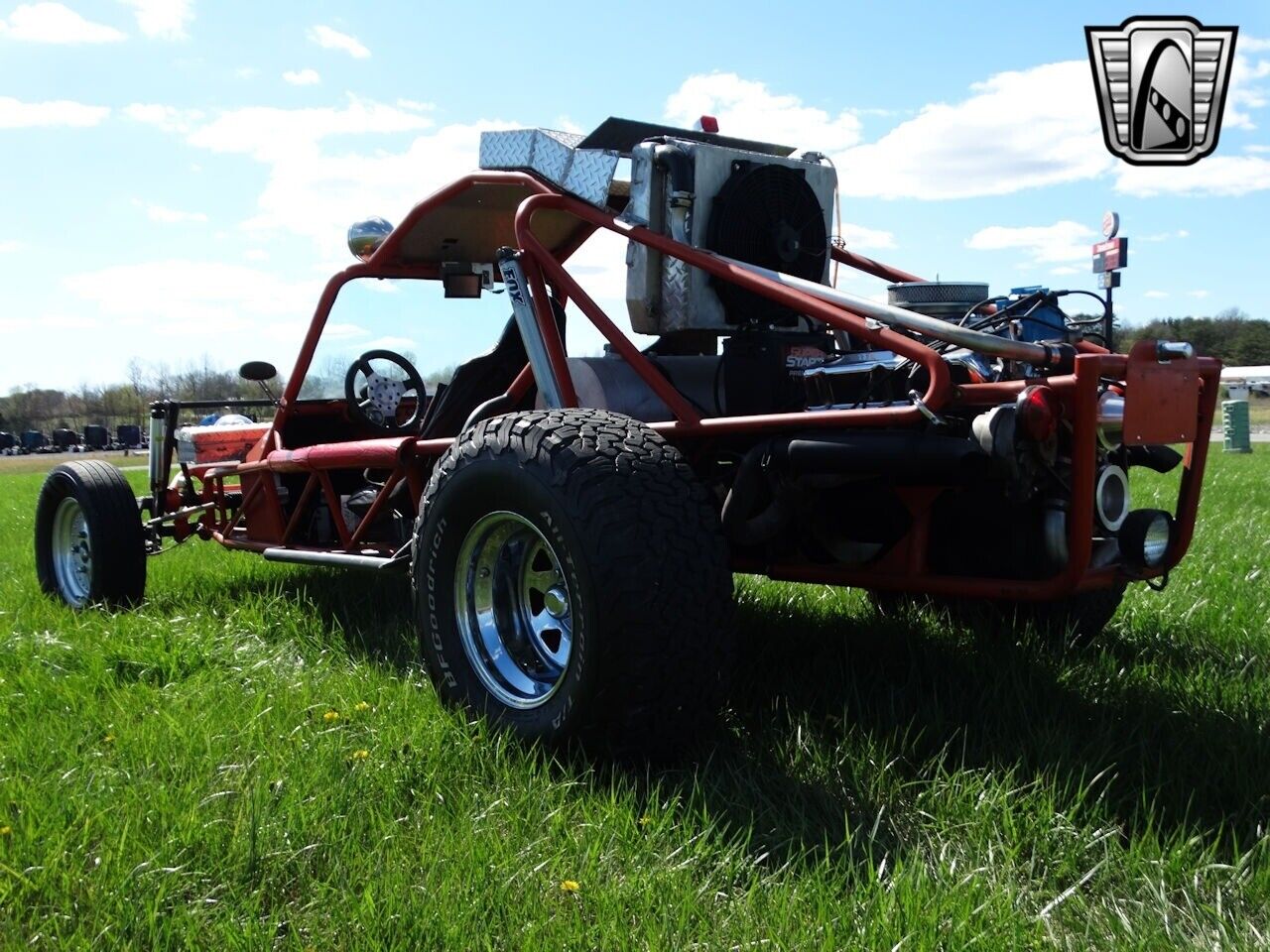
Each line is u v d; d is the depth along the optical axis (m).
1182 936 1.97
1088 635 3.94
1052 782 2.54
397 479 4.08
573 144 4.27
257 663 3.76
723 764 2.77
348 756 2.83
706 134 4.20
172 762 2.81
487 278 5.39
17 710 3.37
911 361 3.26
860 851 2.34
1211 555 5.50
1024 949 1.92
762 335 3.64
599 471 2.77
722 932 2.01
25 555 7.29
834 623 4.12
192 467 5.71
